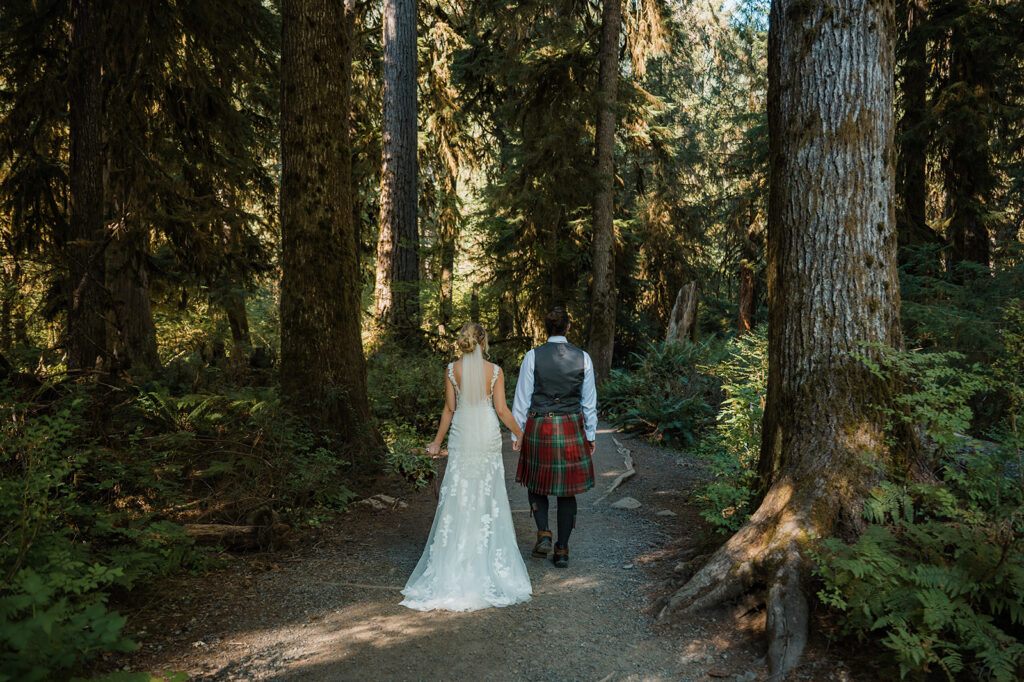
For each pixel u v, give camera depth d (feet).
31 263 28.50
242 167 30.89
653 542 15.53
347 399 21.71
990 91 40.09
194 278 30.81
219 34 27.99
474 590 12.14
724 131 86.43
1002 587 9.25
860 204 12.38
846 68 12.35
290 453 18.57
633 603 12.04
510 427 13.74
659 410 30.86
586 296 66.13
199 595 12.24
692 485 21.33
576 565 14.16
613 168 48.08
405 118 45.50
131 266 27.35
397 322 43.86
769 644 9.87
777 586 10.42
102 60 25.22
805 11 12.66
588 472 14.17
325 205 21.44
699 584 11.48
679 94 87.10
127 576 11.35
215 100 28.89
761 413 17.13
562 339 14.51
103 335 22.04
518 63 50.29
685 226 78.43
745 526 12.19
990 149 40.16
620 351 72.49
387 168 45.44
